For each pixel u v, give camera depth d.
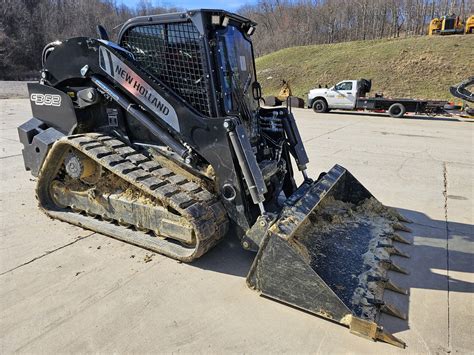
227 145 3.38
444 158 8.02
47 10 50.19
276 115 4.51
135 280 3.36
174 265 3.61
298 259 2.88
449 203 5.33
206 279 3.39
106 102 4.22
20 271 3.47
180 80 3.60
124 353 2.54
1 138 9.31
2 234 4.18
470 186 6.10
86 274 3.44
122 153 3.94
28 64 47.16
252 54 4.38
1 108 15.54
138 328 2.77
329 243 3.71
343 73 25.91
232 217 3.60
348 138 10.44
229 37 3.79
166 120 3.64
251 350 2.58
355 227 4.12
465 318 2.92
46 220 4.56
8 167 6.82
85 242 4.04
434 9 47.66
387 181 6.34
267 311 2.98
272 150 4.48
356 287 3.10
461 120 15.20
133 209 3.88
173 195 3.48
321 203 4.21
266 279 3.08
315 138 10.39
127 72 3.75
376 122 14.34
